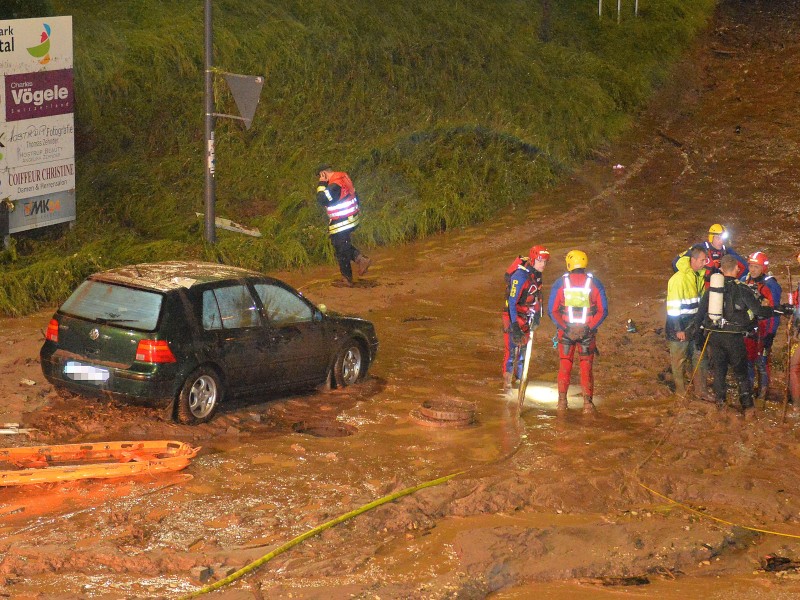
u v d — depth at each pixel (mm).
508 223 33375
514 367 18062
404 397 17391
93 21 32750
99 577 10484
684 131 44438
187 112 32281
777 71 51750
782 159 40625
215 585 10328
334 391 17578
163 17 35312
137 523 11797
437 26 43469
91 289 15438
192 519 12000
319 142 34250
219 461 13945
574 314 16422
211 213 26391
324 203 25422
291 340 16562
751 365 17656
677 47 53406
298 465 13961
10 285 22516
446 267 28359
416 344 20969
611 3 54750
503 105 41188
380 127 36688
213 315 15477
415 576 10844
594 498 13219
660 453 14938
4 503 12219
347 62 38062
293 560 11031
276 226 29250
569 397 17688
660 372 19078
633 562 11414
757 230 32125
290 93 35625
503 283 26703
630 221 33469
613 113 45000
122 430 14789
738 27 58688
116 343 14742
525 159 38188
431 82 40375
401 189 33594
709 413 16594
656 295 25109
